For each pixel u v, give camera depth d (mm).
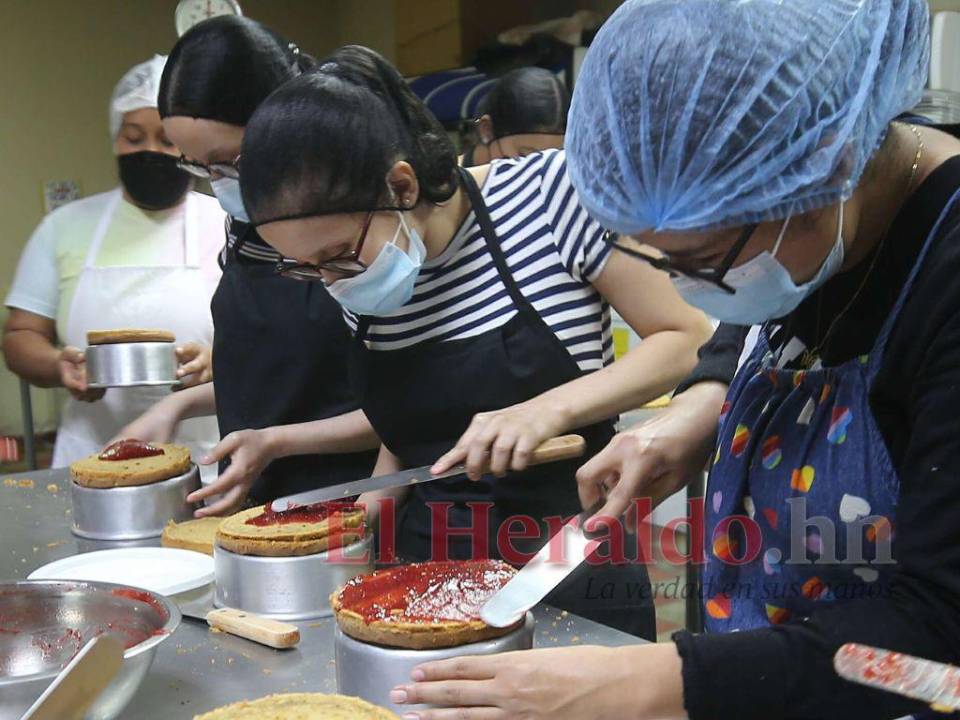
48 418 3607
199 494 1372
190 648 1017
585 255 1156
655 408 2129
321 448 1434
